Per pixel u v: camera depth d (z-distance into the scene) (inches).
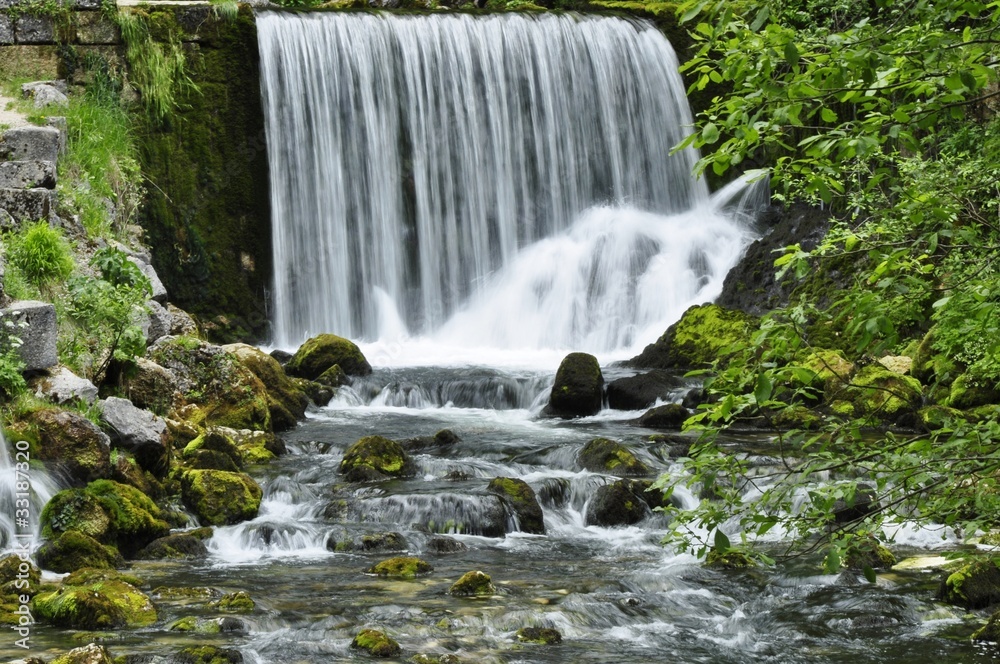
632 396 642.8
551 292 857.5
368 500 429.4
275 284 816.3
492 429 580.7
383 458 478.9
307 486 456.8
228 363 550.6
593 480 454.9
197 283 791.1
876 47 200.7
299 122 829.2
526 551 397.1
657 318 836.6
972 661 283.4
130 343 499.2
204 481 426.3
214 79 808.3
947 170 440.5
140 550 381.4
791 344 211.9
